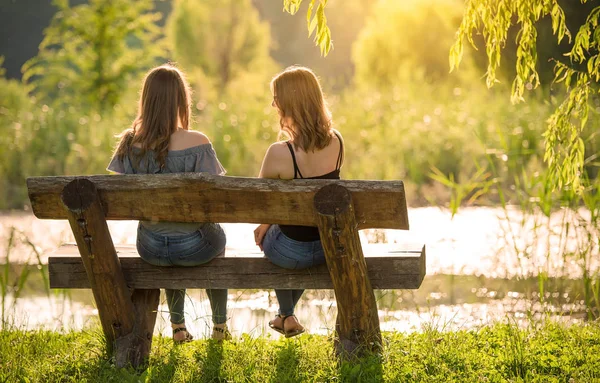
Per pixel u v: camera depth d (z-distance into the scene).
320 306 10.16
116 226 14.48
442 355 6.90
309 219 6.08
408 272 6.47
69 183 6.21
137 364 6.68
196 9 41.94
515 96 8.08
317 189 5.95
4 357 7.24
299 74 6.36
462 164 18.50
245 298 10.77
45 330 8.62
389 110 24.00
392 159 19.52
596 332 7.71
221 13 41.78
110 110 28.19
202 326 9.00
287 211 6.08
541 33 28.42
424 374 6.44
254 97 30.39
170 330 8.83
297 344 7.21
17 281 11.68
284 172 6.30
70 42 35.69
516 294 10.41
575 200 12.22
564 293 10.30
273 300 10.62
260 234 6.68
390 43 35.31
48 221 15.52
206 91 37.69
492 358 6.88
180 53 41.84
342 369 6.37
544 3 7.75
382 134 21.31
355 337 6.46
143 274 6.78
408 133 20.80
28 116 23.02
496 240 13.05
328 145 6.39
